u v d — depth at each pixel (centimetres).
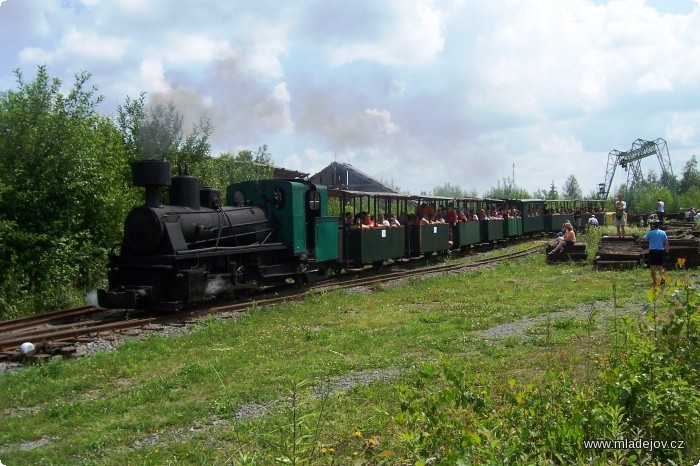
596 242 3084
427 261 2838
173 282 1474
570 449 556
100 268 1930
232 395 818
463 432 541
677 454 578
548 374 755
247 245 1755
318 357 1013
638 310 1328
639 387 620
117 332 1263
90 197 1927
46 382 914
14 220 1680
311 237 2009
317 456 602
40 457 645
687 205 7262
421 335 1173
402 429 637
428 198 2823
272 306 1554
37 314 1602
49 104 1844
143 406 807
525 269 2281
